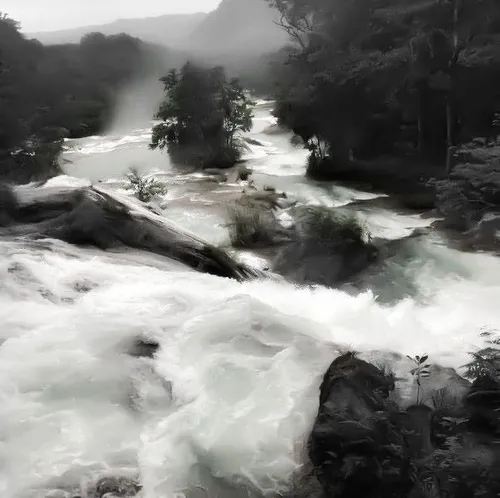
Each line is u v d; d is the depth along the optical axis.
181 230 10.32
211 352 5.45
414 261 12.16
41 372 5.02
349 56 23.55
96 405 4.67
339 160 22.34
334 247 12.41
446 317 8.69
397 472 3.88
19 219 9.77
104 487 3.86
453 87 18.58
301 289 9.19
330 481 3.93
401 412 4.37
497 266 11.61
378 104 21.58
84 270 7.81
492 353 5.27
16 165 19.92
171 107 26.83
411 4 22.34
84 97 38.78
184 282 7.79
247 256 12.70
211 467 4.09
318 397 4.79
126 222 9.84
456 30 18.91
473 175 14.47
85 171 24.91
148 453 4.20
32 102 29.17
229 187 20.95
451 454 3.94
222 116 26.86
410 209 16.67
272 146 30.42
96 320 6.08
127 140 33.72
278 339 5.79
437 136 20.38
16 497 3.72
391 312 7.64
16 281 7.08
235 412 4.61
